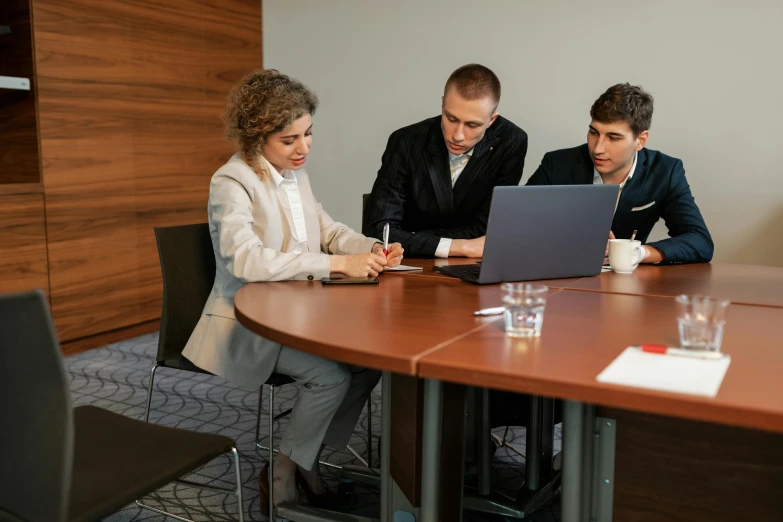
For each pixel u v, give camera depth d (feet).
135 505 7.02
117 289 12.80
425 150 8.26
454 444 5.06
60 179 11.68
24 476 3.57
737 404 3.12
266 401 9.98
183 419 9.22
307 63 15.60
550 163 8.79
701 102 12.37
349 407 6.89
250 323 4.77
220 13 14.67
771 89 11.85
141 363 11.73
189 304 7.08
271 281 6.12
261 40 15.97
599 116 7.88
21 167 11.63
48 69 11.37
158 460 4.54
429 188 8.32
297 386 10.69
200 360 6.33
